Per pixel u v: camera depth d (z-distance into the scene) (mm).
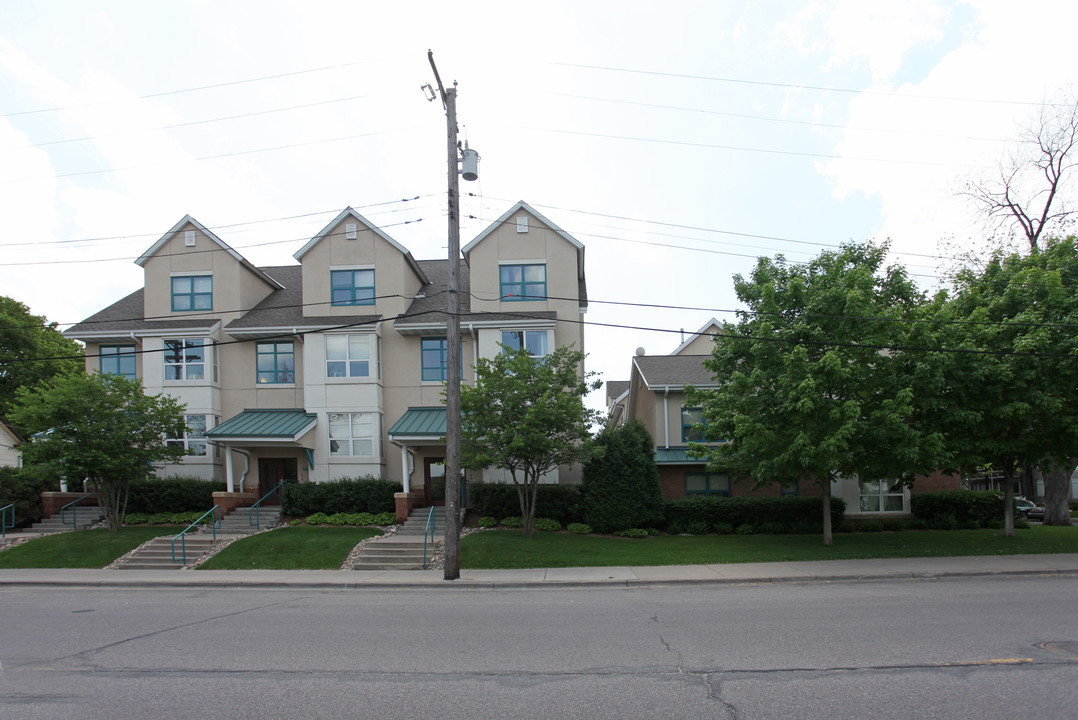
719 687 6688
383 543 19969
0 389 33781
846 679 6883
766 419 19016
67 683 7180
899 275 20078
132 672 7602
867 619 10023
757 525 23656
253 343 27484
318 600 13445
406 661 7938
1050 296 18906
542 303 26609
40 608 12688
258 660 8086
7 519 24125
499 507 23766
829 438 17172
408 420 24812
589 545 20172
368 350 26250
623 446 23094
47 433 22297
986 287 21141
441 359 26828
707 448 20422
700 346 36281
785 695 6398
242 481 25828
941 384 18297
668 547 19984
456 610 11789
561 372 21781
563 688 6758
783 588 14000
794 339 18797
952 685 6629
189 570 18312
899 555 18266
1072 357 17531
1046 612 10367
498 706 6223
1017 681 6730
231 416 27141
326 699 6496
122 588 15945
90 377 22516
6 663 8117
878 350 18844
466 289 28672
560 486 24047
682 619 10391
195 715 6082
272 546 19828
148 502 25094
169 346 26812
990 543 19844
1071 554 18094
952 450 19109
